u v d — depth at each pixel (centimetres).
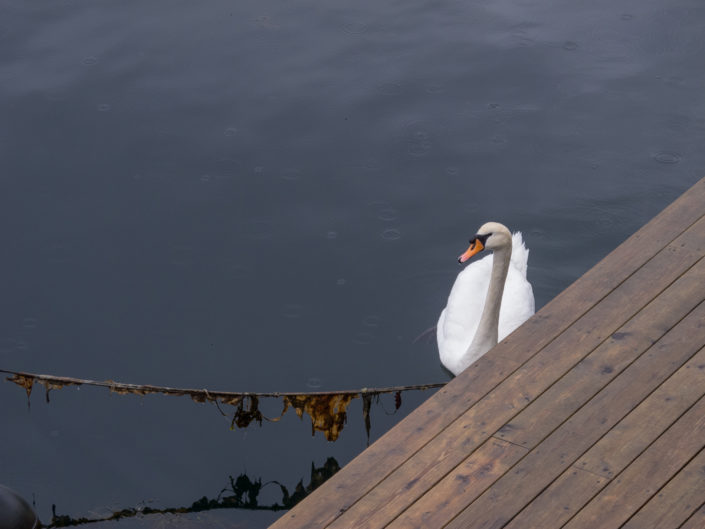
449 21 1630
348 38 1594
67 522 884
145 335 1081
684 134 1347
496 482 560
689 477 553
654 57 1501
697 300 696
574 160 1320
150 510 896
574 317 689
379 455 585
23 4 1703
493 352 663
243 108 1438
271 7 1692
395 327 1098
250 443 972
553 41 1557
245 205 1261
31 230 1223
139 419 1002
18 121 1414
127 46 1580
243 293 1135
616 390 620
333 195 1277
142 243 1205
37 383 1041
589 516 532
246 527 874
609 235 1209
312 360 1052
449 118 1404
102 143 1371
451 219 1236
